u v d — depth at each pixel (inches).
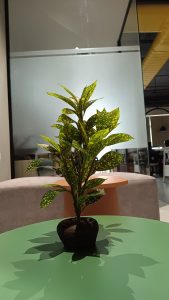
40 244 42.2
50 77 142.2
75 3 156.0
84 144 36.3
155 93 505.0
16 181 86.8
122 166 139.9
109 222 51.1
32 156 139.2
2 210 84.0
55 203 83.2
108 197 66.6
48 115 140.4
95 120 37.3
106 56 143.9
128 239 41.9
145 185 88.0
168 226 47.7
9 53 145.9
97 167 37.1
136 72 144.2
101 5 157.2
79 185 36.9
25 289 28.8
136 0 169.0
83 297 26.8
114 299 26.1
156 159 313.7
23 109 140.9
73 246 38.3
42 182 85.0
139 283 28.8
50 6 154.1
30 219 83.6
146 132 142.6
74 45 155.4
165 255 35.4
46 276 31.5
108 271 31.8
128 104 143.0
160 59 264.1
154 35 227.0
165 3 182.1
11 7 151.6
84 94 37.8
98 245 40.0
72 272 32.1
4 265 35.1
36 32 152.3
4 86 135.2
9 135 139.3
